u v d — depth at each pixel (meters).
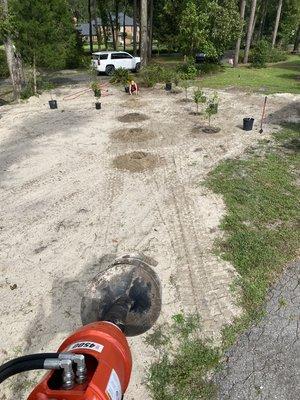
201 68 26.88
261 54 30.23
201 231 7.53
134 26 33.94
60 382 1.36
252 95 19.50
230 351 4.84
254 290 5.87
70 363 1.25
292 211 8.11
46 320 5.48
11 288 6.16
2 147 12.70
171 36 26.75
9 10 18.14
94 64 25.62
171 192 9.20
